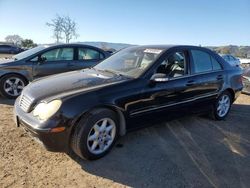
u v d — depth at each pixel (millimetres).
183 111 5078
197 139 4902
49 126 3480
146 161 3998
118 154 4152
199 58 5395
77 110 3598
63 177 3496
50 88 4004
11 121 5273
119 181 3484
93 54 8492
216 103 5820
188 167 3902
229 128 5586
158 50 4906
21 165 3699
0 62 7332
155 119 4621
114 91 3980
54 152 3996
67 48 8023
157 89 4469
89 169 3707
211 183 3551
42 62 7566
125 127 4211
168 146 4531
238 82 6246
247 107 7500
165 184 3475
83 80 4270
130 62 4879
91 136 3801
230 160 4191
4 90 7156
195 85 5121
